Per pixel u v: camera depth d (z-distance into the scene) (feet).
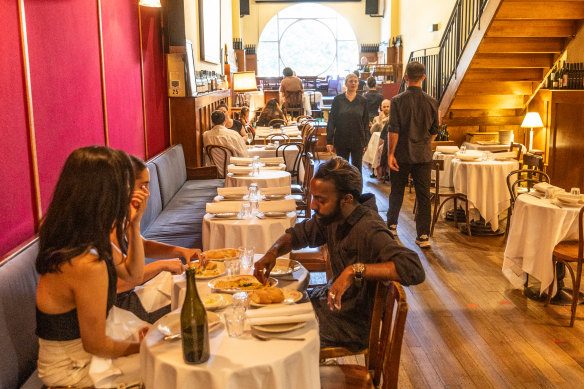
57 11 11.85
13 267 8.59
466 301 15.49
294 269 9.77
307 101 46.47
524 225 15.49
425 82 41.11
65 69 12.31
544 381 11.28
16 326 8.23
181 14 24.82
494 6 25.55
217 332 7.29
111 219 6.96
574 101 28.94
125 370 7.41
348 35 77.30
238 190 16.14
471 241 21.31
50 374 7.29
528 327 13.82
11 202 9.62
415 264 7.86
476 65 29.32
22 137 10.07
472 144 29.76
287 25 77.10
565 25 26.86
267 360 6.52
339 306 7.68
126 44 18.21
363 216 8.52
